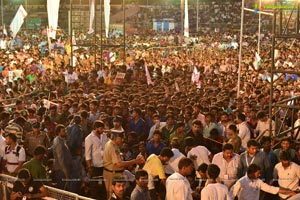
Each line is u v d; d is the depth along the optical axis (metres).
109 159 12.53
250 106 16.66
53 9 33.62
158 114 16.67
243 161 12.15
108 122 16.22
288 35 15.16
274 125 15.92
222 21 89.62
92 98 20.03
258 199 11.27
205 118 15.44
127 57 41.47
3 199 11.41
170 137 14.52
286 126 16.70
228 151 11.91
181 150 13.93
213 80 27.42
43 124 15.85
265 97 19.95
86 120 15.84
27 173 10.64
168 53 48.84
